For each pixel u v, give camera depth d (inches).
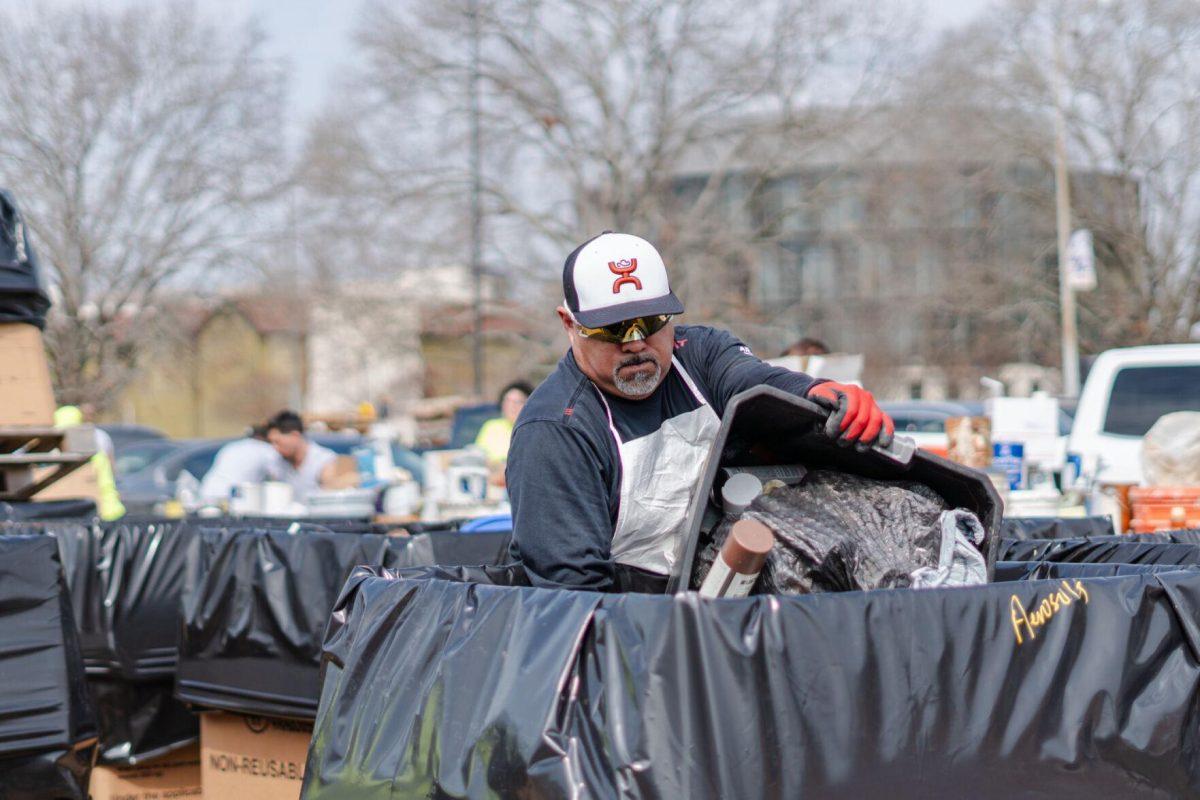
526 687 91.7
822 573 109.9
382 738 102.0
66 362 1398.9
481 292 1691.7
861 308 1715.1
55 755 158.6
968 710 92.0
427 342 2062.0
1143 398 426.6
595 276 123.0
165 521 235.1
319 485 451.5
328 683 112.2
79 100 1354.6
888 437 119.7
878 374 1748.3
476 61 1459.2
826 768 87.5
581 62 1464.1
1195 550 140.2
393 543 174.9
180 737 216.8
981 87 1544.0
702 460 126.7
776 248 1636.3
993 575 123.4
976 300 1660.9
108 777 214.4
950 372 1752.0
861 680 89.7
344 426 800.9
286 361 2209.6
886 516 118.5
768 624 88.8
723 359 133.3
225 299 1624.0
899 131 1520.7
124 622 212.8
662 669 87.1
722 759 85.5
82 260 1392.7
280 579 178.1
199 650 185.2
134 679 212.1
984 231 1659.7
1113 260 1641.2
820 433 119.7
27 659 159.2
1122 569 121.2
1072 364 1453.0
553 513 121.2
